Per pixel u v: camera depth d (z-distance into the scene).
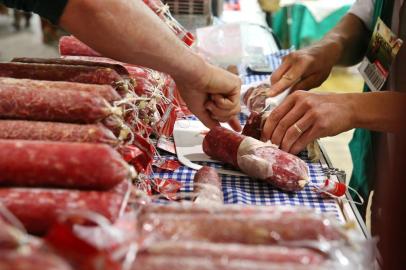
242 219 0.79
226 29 2.38
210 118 1.53
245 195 1.33
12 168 0.84
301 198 1.33
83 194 0.85
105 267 0.65
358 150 2.03
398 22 1.62
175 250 0.70
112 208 0.82
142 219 0.80
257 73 2.22
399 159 1.17
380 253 1.11
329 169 1.50
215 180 1.28
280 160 1.35
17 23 3.67
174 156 1.54
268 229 0.77
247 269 0.65
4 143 0.86
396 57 1.61
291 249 0.73
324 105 1.42
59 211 0.81
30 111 1.01
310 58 1.81
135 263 0.66
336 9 3.86
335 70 4.39
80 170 0.85
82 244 0.66
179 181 1.38
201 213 0.83
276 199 1.33
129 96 1.19
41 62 1.33
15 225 0.77
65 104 1.01
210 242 0.77
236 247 0.71
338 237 0.78
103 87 1.10
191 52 1.27
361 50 2.07
